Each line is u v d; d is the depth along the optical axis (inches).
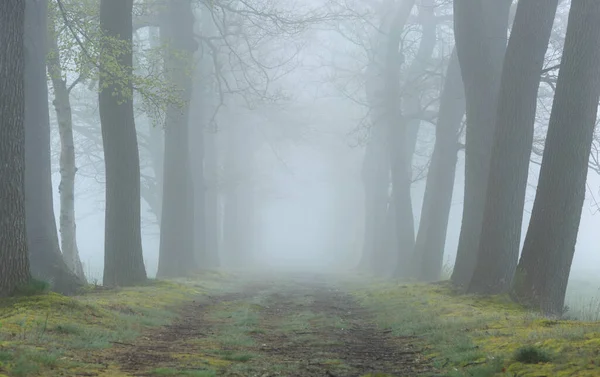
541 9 767.7
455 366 387.5
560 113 663.1
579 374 315.9
